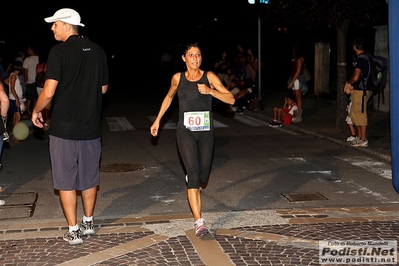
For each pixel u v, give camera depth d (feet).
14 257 18.15
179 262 17.47
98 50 19.20
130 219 22.25
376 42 53.83
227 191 26.78
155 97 80.28
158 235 20.12
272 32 77.56
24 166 32.68
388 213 22.61
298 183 28.17
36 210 23.88
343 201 24.79
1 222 22.15
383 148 35.88
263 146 38.68
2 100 23.54
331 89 65.10
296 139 41.50
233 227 20.98
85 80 18.78
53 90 18.21
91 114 19.02
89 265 17.38
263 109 58.23
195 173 19.79
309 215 22.44
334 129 43.78
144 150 37.60
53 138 18.85
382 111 53.67
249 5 45.93
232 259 17.65
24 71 52.24
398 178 19.06
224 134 44.39
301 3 39.42
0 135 24.14
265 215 22.54
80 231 19.57
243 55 64.95
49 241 19.67
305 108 58.85
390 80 18.78
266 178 29.27
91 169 19.54
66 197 19.11
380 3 37.78
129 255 18.17
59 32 19.17
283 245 18.90
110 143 40.50
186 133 20.06
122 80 125.18
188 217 22.43
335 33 64.64
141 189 27.37
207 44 100.53
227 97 19.93
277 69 80.43
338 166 31.91
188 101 20.01
